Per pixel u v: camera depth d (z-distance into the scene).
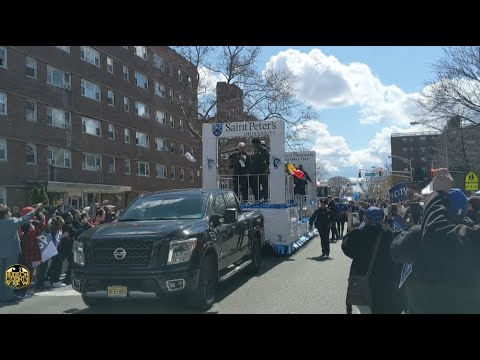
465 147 41.62
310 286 9.63
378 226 4.86
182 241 7.17
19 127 29.50
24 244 9.99
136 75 44.53
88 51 37.16
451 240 3.11
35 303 8.91
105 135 39.25
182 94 33.91
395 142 119.94
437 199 3.35
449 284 3.12
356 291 4.79
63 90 33.78
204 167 14.88
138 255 7.03
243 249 10.02
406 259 3.36
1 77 28.27
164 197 9.00
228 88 33.75
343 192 76.75
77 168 35.19
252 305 7.98
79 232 11.18
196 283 7.25
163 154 49.66
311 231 20.70
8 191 28.55
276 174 14.16
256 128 14.48
